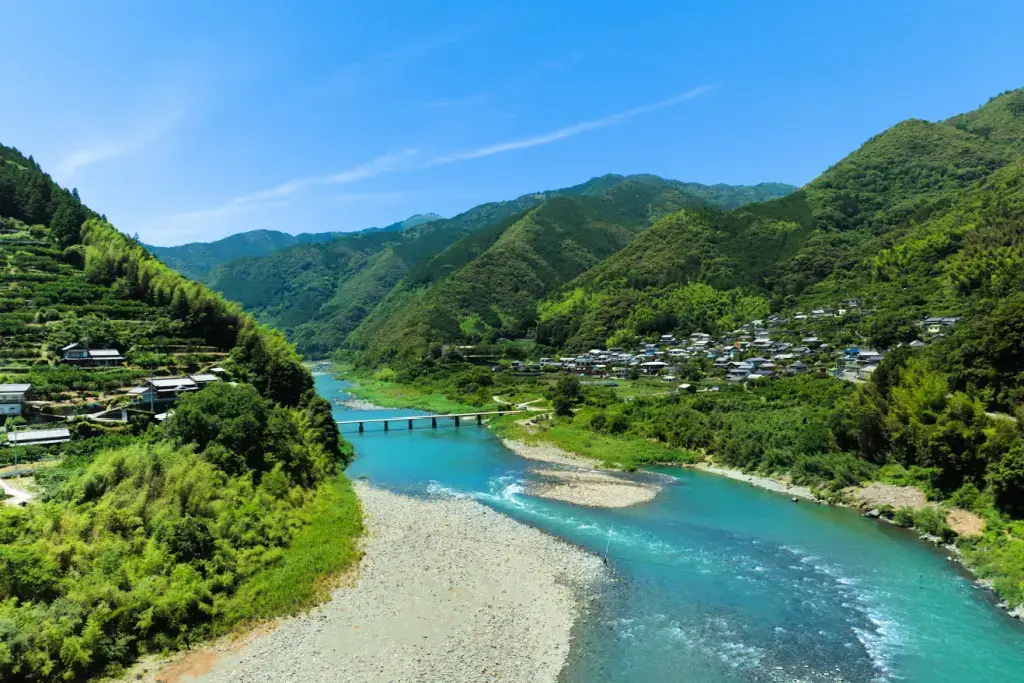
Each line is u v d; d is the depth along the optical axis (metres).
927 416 62.25
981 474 54.09
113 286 115.81
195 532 41.38
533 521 58.88
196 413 58.53
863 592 42.34
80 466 53.12
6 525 36.06
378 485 73.81
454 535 54.12
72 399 75.69
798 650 35.09
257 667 32.75
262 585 41.03
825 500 63.75
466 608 40.25
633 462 84.06
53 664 29.64
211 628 36.16
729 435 84.56
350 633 36.72
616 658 34.34
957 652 34.59
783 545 51.56
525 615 39.34
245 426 59.69
